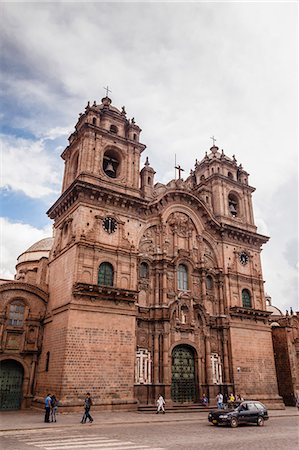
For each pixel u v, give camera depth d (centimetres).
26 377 3453
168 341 3622
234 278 4441
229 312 4197
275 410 3938
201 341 3906
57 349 3194
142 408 3169
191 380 3725
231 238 4647
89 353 3114
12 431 2144
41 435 2017
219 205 4788
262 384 4109
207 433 2166
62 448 1608
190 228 4322
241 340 4159
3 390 3341
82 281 3306
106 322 3284
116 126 4281
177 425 2528
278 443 1819
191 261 4150
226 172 5162
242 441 1869
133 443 1752
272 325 5169
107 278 3494
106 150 4100
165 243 4056
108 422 2491
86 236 3484
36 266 5503
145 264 3909
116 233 3700
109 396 3089
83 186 3569
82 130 4034
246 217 4997
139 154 4234
